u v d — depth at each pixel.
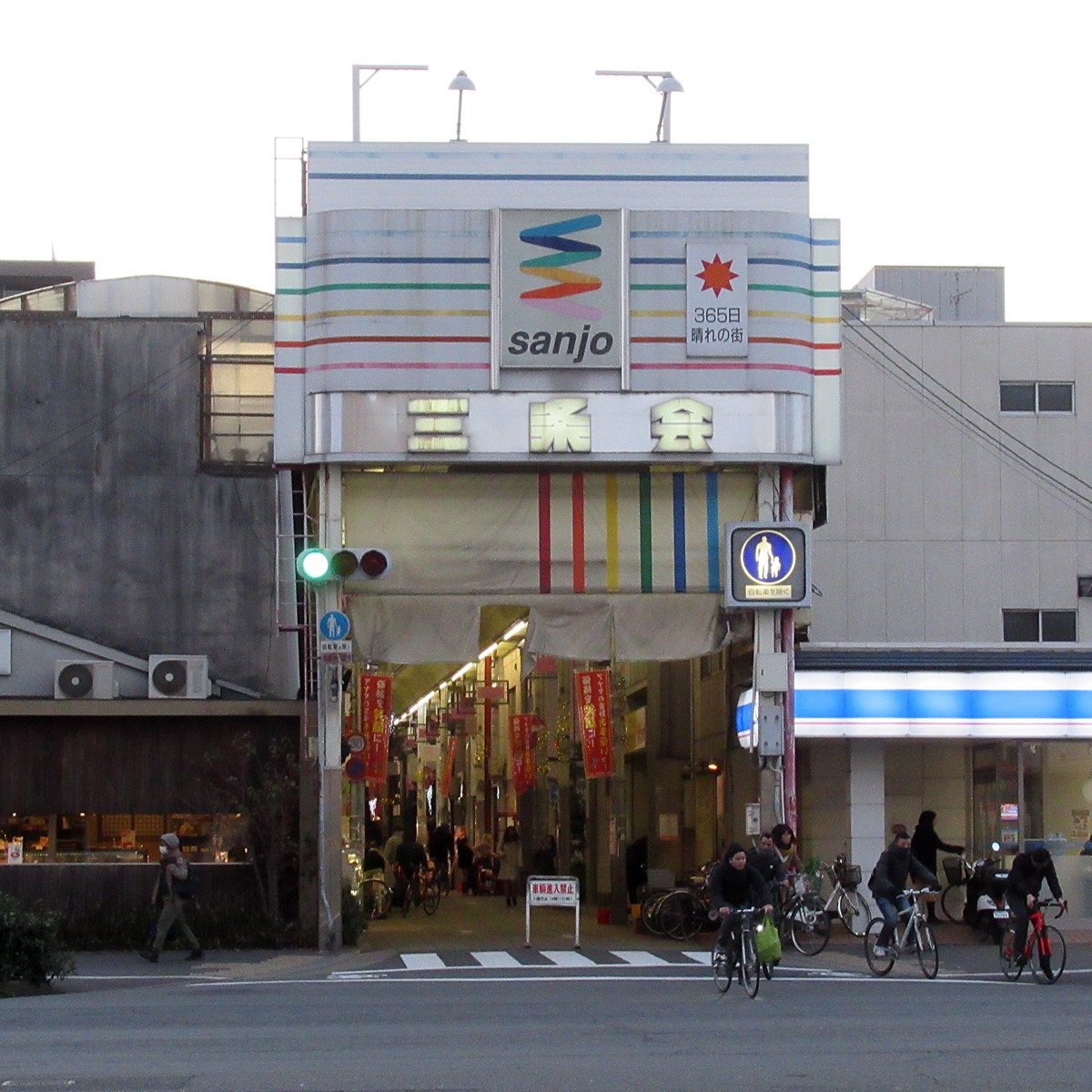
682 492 27.95
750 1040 13.98
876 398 38.88
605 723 30.95
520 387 27.00
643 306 27.20
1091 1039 13.90
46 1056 13.17
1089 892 29.61
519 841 44.09
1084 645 28.84
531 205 27.41
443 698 58.69
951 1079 11.60
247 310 37.09
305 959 25.47
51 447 32.38
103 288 37.28
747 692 29.19
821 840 29.62
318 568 25.69
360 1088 11.23
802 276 27.55
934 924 29.80
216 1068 12.30
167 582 32.09
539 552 27.72
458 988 20.52
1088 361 39.12
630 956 25.88
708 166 27.61
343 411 26.84
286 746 28.27
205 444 32.56
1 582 31.81
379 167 27.45
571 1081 11.53
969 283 48.19
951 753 31.06
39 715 27.84
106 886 27.55
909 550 38.44
